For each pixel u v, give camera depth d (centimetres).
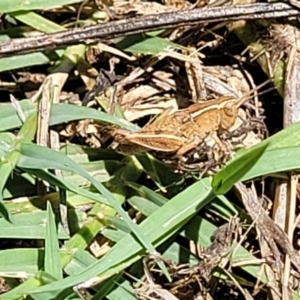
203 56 29
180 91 29
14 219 26
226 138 27
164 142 26
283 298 26
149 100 29
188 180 27
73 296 25
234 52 29
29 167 26
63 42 27
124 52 29
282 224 27
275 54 28
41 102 27
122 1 29
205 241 27
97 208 27
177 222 26
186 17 27
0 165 26
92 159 28
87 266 26
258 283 26
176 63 29
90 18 29
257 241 27
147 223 26
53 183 26
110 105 28
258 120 27
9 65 28
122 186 27
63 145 28
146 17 27
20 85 29
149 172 27
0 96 29
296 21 28
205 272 26
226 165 25
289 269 26
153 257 26
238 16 28
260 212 26
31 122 27
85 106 28
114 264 25
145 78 29
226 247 26
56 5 28
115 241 26
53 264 25
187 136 26
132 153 27
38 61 28
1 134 27
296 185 27
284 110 27
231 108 27
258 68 29
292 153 26
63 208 27
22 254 26
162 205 27
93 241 27
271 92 29
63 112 27
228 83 29
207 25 29
